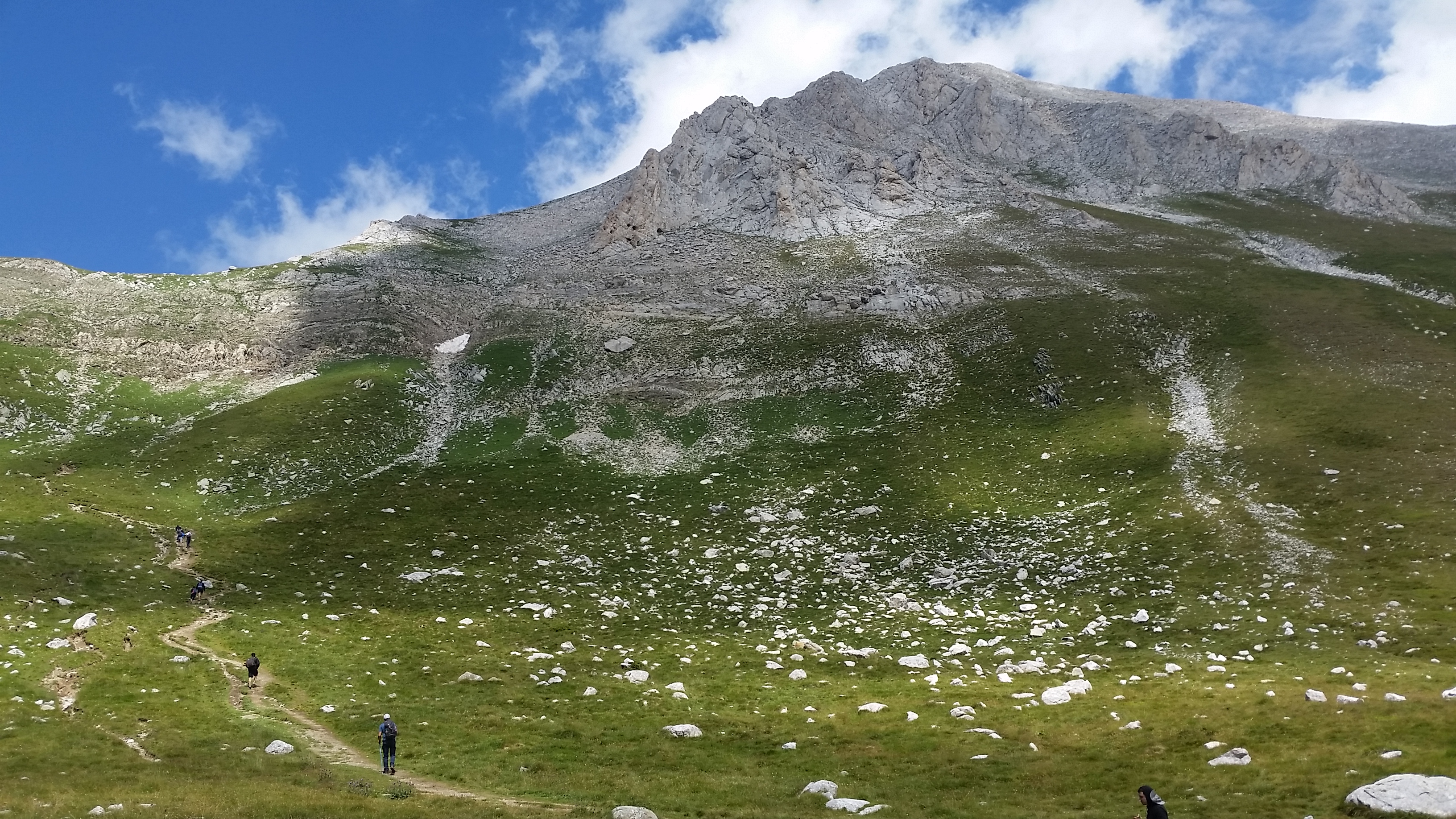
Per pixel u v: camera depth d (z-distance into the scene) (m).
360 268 143.38
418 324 120.88
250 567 57.97
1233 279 115.81
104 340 101.94
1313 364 85.88
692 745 33.16
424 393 100.56
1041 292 116.88
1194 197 172.00
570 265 152.50
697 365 108.38
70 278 123.81
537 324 123.25
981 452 80.31
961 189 173.62
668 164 176.38
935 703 36.91
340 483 76.94
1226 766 27.11
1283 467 65.75
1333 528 54.94
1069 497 68.75
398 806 25.31
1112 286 116.44
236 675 40.09
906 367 102.12
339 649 44.94
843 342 109.44
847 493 74.94
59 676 37.69
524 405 99.38
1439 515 53.41
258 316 118.88
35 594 47.41
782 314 121.62
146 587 51.72
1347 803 22.77
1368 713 29.53
